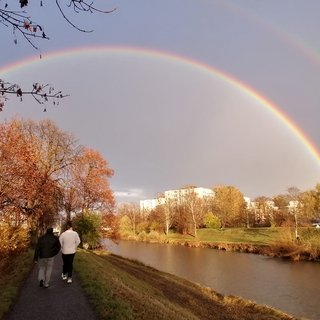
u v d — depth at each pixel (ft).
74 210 165.68
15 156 66.85
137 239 349.41
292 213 262.88
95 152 171.83
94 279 53.11
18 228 77.25
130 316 36.60
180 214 383.04
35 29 14.35
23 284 49.83
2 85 15.56
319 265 156.97
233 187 391.86
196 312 67.31
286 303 94.68
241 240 269.23
